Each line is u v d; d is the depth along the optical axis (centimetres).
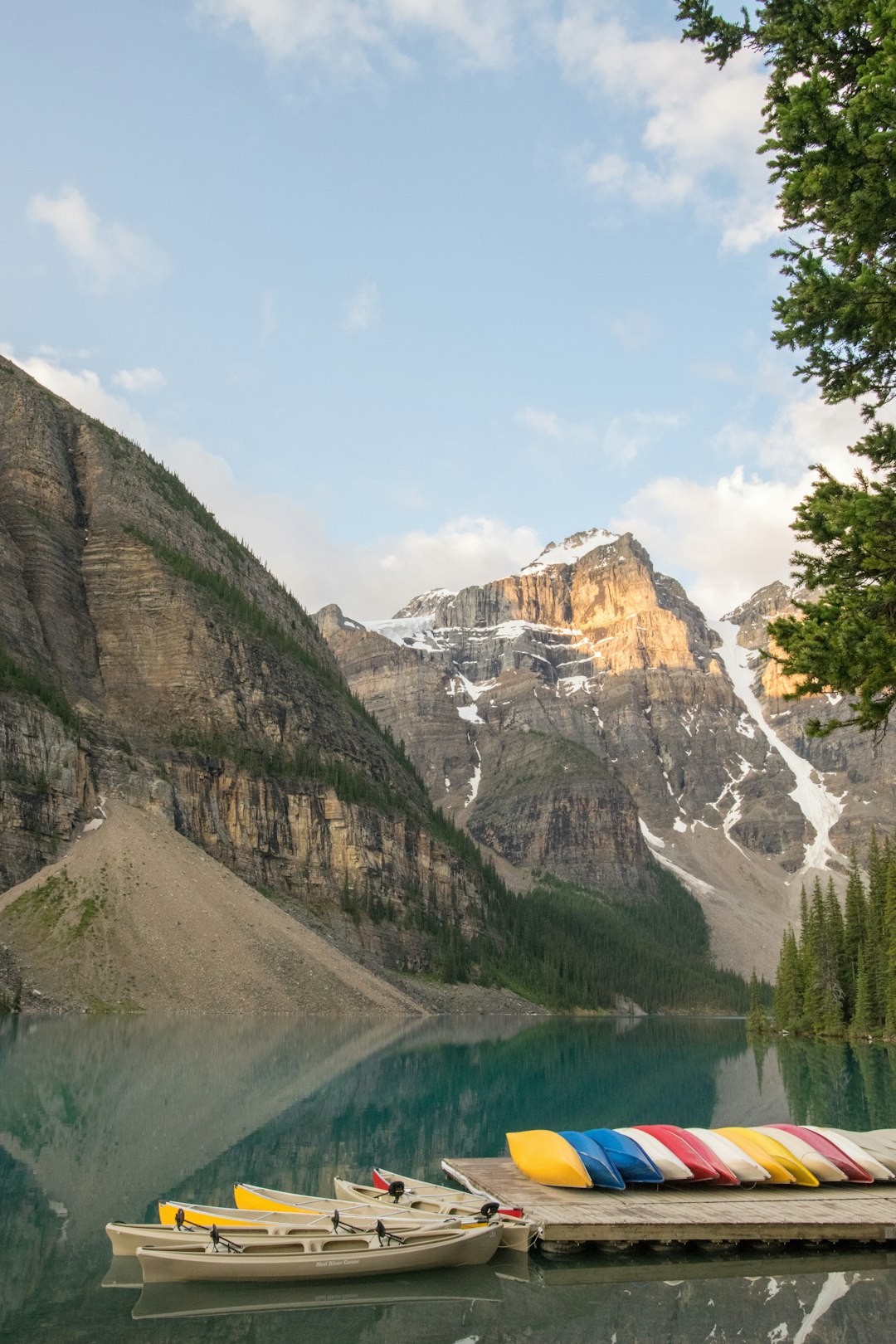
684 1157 2941
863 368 2186
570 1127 4275
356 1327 1998
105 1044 6662
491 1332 1992
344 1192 2720
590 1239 2470
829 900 15712
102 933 10625
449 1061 7369
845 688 1950
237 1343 1869
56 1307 1995
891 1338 1994
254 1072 5622
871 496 1931
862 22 2008
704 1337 1995
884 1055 9494
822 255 2106
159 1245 2205
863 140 1869
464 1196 2695
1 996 9131
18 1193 2723
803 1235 2550
